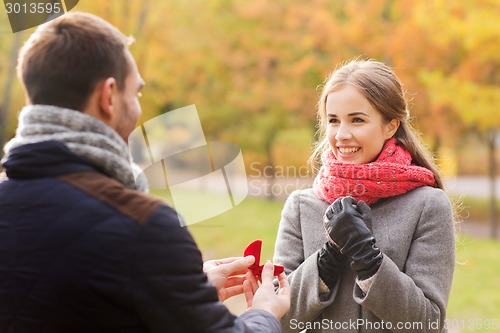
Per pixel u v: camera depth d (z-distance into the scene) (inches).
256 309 123.5
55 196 106.7
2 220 108.0
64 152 108.0
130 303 101.8
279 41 751.7
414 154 161.3
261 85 775.1
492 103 637.3
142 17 709.9
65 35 108.3
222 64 778.2
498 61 631.2
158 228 104.2
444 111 671.1
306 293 149.9
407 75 650.2
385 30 659.4
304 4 715.4
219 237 719.1
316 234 157.9
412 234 150.5
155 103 767.7
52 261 103.3
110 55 109.3
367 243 139.2
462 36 612.4
